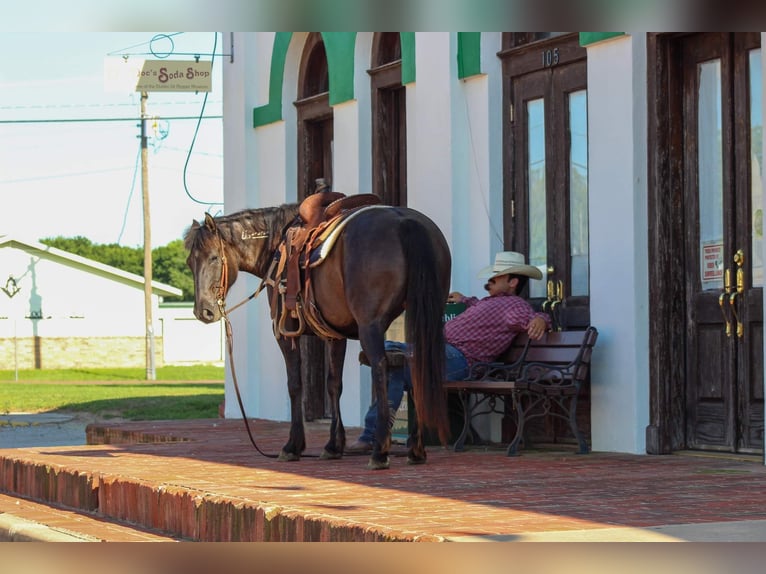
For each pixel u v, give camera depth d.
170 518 7.37
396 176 13.05
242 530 6.65
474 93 11.48
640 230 9.59
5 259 56.41
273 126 14.71
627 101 9.69
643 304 9.57
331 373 9.33
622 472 8.12
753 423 9.02
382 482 7.60
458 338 10.19
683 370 9.55
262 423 13.87
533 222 11.09
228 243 9.35
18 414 21.47
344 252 8.47
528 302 11.11
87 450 10.27
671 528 5.57
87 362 57.72
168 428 13.07
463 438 10.05
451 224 11.52
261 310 14.85
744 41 9.17
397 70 12.76
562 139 10.73
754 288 9.05
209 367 57.59
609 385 9.75
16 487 9.53
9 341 56.34
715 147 9.38
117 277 58.34
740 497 6.77
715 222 9.36
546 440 10.57
